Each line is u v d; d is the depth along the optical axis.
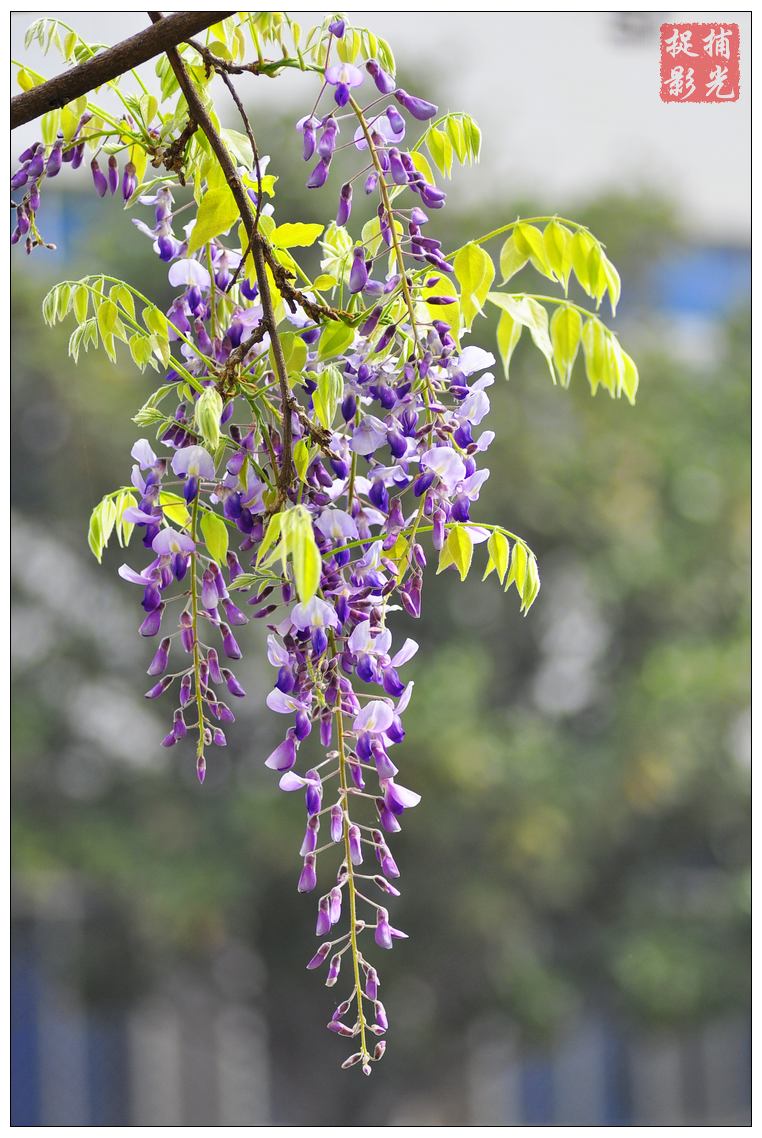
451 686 10.70
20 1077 13.38
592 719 12.66
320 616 1.39
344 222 1.53
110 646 11.49
